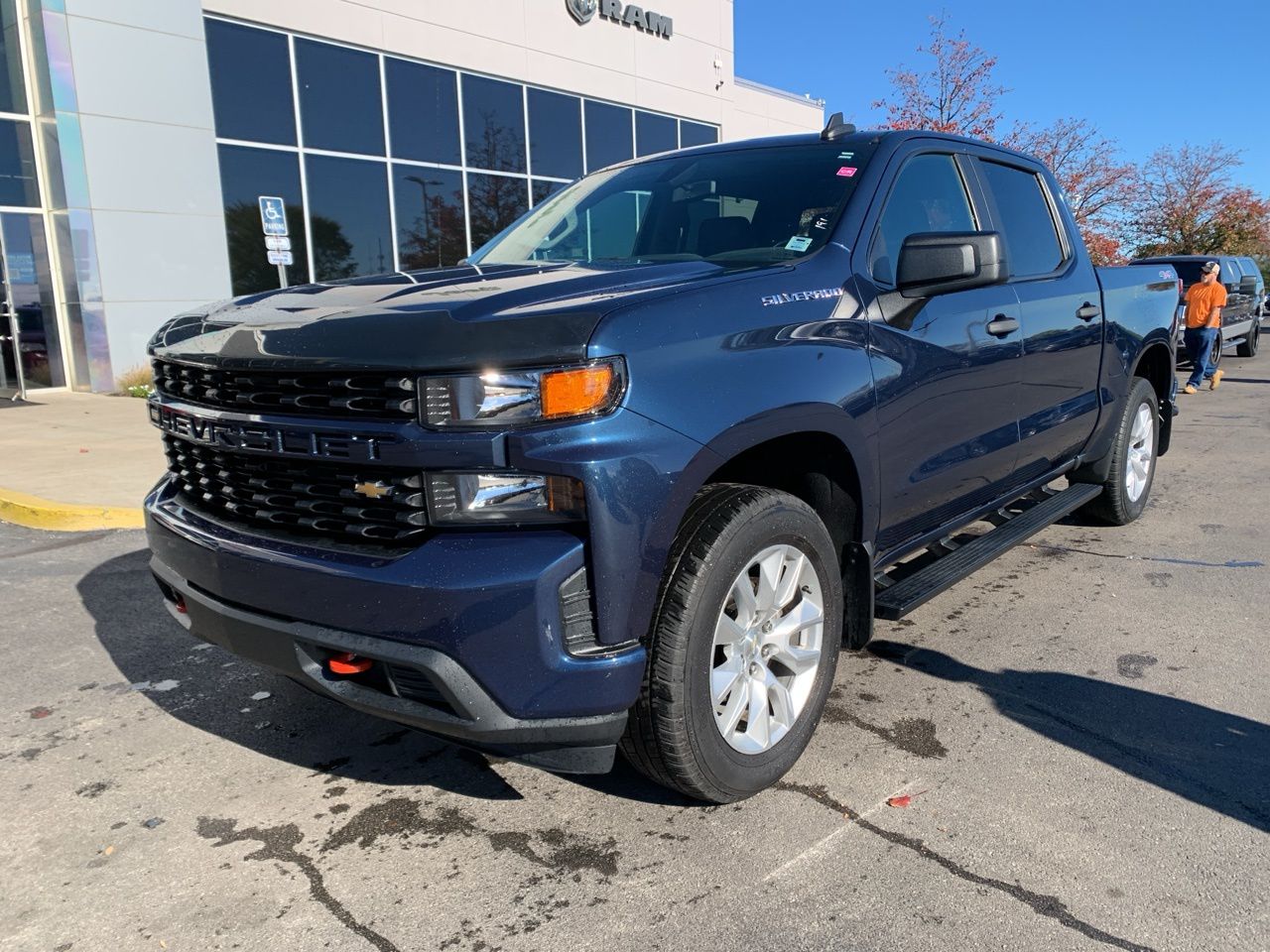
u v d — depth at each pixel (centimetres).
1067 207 474
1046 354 406
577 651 218
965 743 303
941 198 367
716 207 340
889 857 243
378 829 262
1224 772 283
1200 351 1286
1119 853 242
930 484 332
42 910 228
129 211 1192
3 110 1148
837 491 300
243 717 335
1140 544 530
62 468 725
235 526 256
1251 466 754
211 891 235
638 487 216
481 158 1630
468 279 277
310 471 237
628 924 219
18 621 429
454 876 240
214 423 255
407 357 213
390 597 213
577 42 1780
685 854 246
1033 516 443
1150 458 572
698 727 241
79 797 281
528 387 210
